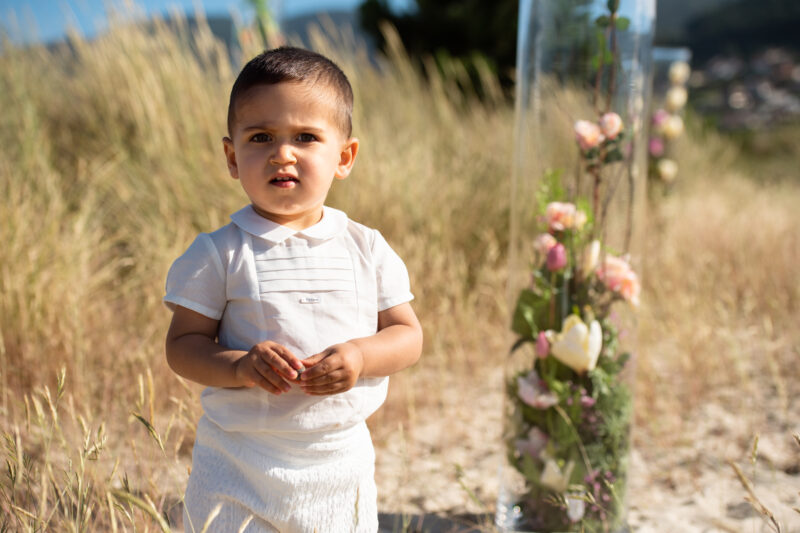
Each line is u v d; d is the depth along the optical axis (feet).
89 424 6.28
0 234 9.17
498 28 32.71
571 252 6.43
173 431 7.86
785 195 25.23
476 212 13.92
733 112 44.93
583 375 6.45
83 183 12.70
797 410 9.83
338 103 4.49
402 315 4.79
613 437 6.55
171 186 12.37
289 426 4.27
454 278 11.60
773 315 12.00
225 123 13.30
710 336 10.58
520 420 6.71
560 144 6.46
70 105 14.97
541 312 6.54
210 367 4.15
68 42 15.47
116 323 9.75
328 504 4.45
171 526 6.12
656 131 17.26
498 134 16.84
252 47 13.79
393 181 13.20
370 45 34.73
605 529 6.58
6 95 13.82
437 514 7.34
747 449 8.79
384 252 4.83
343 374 4.08
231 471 4.33
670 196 17.52
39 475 5.64
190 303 4.34
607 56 6.31
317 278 4.44
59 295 8.96
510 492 6.84
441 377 9.82
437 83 18.12
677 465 8.51
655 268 13.97
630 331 6.64
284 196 4.31
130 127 14.12
